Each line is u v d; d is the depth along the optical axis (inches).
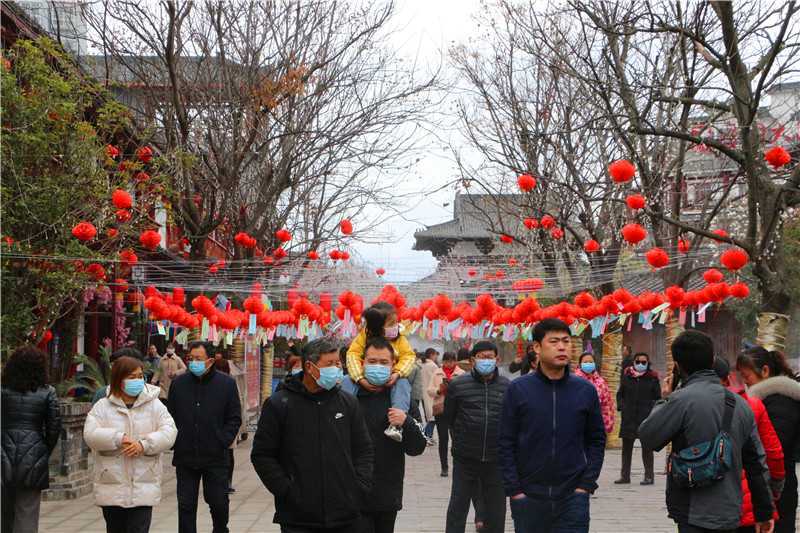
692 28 501.7
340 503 238.7
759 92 401.7
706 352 243.8
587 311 511.2
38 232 478.3
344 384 293.6
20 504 333.7
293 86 723.4
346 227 612.7
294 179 780.0
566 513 256.8
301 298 575.2
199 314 546.0
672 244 606.2
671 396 243.0
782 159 382.0
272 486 237.8
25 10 608.4
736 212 874.8
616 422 791.7
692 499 237.6
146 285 613.6
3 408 333.4
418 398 344.5
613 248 716.7
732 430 235.8
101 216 506.6
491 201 1048.2
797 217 783.7
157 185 560.7
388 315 297.3
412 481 594.2
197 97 716.0
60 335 649.6
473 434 334.3
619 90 618.5
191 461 349.4
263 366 978.1
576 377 266.8
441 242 1509.6
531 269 717.3
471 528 425.1
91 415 313.6
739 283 476.7
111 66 712.4
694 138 428.5
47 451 338.3
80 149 487.8
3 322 451.5
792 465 285.6
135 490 309.7
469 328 530.9
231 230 782.5
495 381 340.8
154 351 831.1
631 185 709.9
